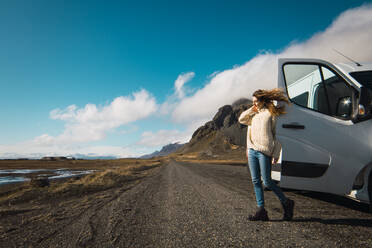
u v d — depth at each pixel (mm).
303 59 3029
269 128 2297
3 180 16375
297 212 2654
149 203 3918
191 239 1950
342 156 2527
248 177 8195
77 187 6570
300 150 2666
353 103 2506
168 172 13789
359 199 2453
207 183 6449
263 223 2303
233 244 1771
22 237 2295
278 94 2336
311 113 2750
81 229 2484
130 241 2000
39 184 6637
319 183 2619
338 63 3059
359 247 1610
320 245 1673
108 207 3725
